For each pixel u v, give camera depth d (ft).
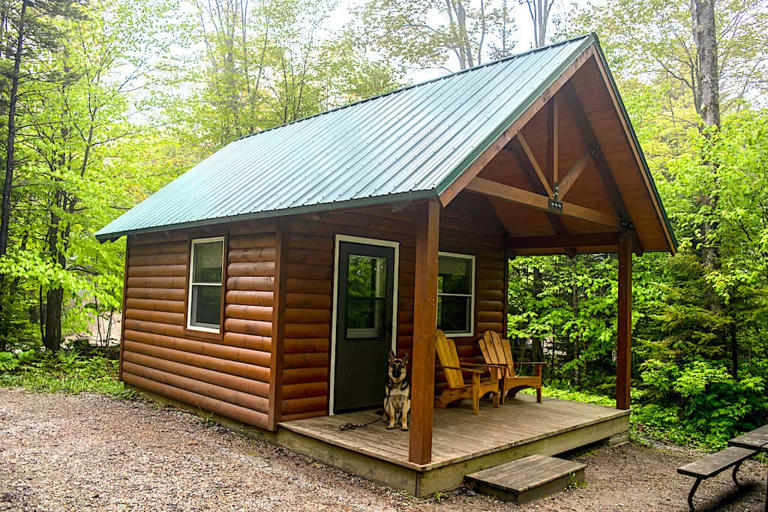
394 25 67.05
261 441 21.18
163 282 28.35
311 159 22.89
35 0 37.63
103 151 43.68
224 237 23.76
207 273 25.31
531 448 19.39
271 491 15.60
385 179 15.99
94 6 44.98
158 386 28.02
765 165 29.71
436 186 13.92
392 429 19.39
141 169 45.11
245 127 62.28
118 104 42.57
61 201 42.55
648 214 24.98
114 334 69.36
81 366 38.14
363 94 65.62
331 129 26.30
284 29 63.00
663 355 31.12
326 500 15.06
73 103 40.04
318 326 21.42
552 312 40.01
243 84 64.03
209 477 16.61
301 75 63.87
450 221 26.94
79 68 42.11
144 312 29.89
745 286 29.45
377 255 23.35
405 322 24.30
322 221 21.59
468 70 23.79
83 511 13.46
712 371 28.19
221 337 23.39
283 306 20.36
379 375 23.32
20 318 41.93
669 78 61.11
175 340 26.84
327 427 19.56
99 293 38.24
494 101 18.24
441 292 26.96
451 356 24.52
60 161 41.83
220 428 23.18
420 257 15.49
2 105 37.22
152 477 16.34
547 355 46.14
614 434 24.61
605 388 39.55
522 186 25.75
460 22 67.62
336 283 21.89
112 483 15.62
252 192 22.48
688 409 29.99
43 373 34.91
